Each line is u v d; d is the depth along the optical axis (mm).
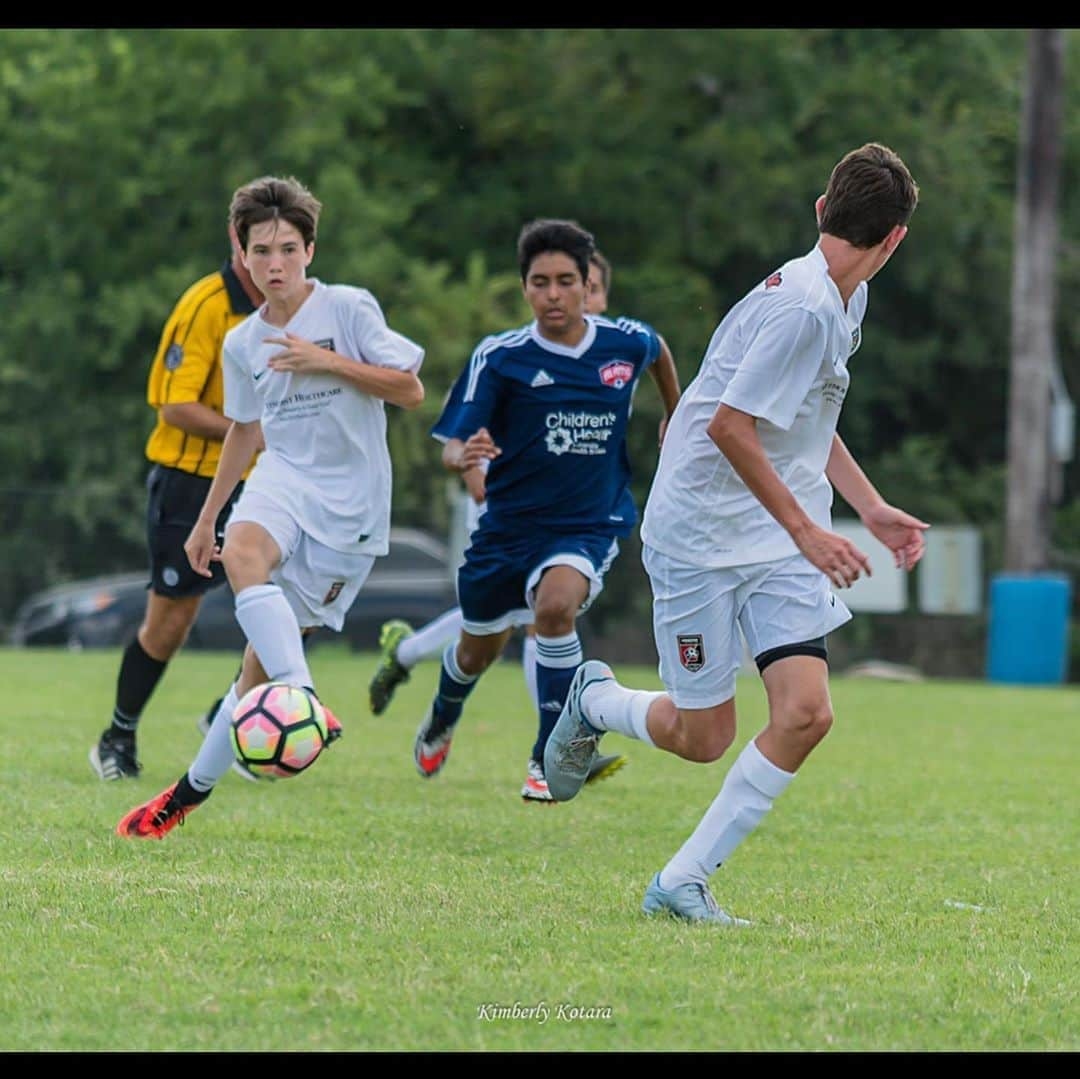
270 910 16594
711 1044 12719
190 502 25500
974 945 16203
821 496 17438
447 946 15312
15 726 32469
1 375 95688
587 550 24406
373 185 102250
